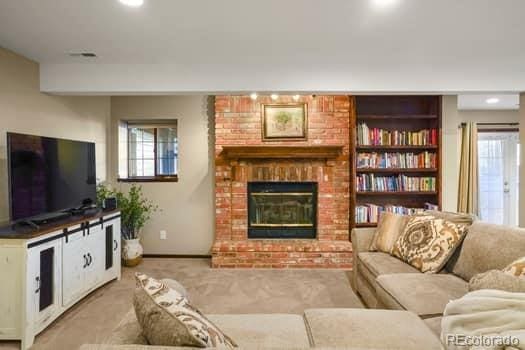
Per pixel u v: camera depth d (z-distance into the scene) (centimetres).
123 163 475
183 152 463
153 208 467
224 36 260
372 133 436
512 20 234
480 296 131
